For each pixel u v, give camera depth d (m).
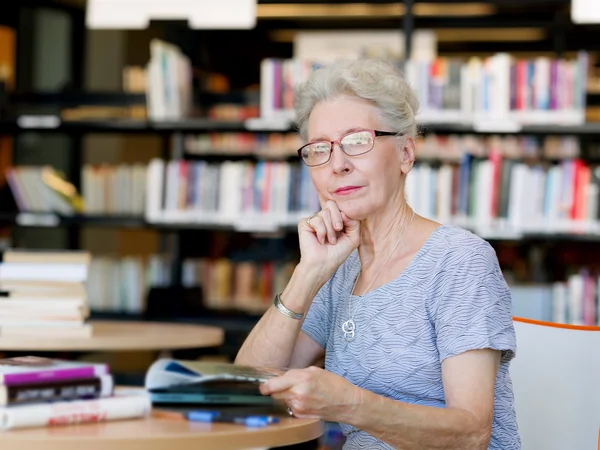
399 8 4.73
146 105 4.41
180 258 4.62
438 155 4.46
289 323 1.56
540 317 3.99
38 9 6.44
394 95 1.56
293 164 4.78
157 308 4.44
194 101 4.66
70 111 4.84
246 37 5.15
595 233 3.94
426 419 1.30
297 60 4.19
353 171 1.56
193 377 1.26
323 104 1.59
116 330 2.82
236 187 4.20
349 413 1.25
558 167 3.97
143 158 6.48
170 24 4.71
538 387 1.77
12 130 4.57
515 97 4.04
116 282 4.52
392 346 1.51
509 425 1.53
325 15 4.83
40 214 4.38
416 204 4.02
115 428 1.17
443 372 1.44
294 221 4.16
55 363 1.28
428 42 4.89
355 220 1.57
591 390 1.76
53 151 6.00
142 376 4.19
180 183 4.25
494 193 3.97
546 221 3.97
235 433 1.17
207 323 4.34
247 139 4.86
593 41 4.91
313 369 1.25
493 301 1.46
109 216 4.35
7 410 1.14
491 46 5.43
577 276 4.00
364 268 1.62
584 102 4.01
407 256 1.56
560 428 1.76
